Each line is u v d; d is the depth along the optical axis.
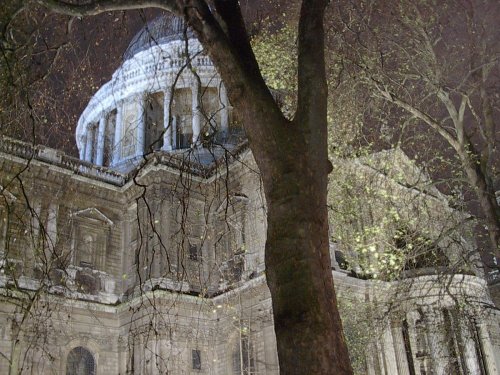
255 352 37.75
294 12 23.95
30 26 15.62
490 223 19.62
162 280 39.94
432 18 22.05
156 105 64.62
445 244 30.09
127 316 41.94
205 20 9.92
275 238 8.41
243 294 39.44
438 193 27.45
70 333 39.78
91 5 11.88
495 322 44.28
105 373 40.91
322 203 8.76
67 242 41.59
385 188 26.08
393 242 26.86
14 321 20.88
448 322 28.86
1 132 16.66
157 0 11.23
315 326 7.68
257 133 9.12
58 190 42.38
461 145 20.62
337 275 37.19
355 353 30.44
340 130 24.70
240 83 9.41
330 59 22.72
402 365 37.47
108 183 46.94
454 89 20.75
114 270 45.28
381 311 29.56
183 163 16.06
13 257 35.75
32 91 17.97
